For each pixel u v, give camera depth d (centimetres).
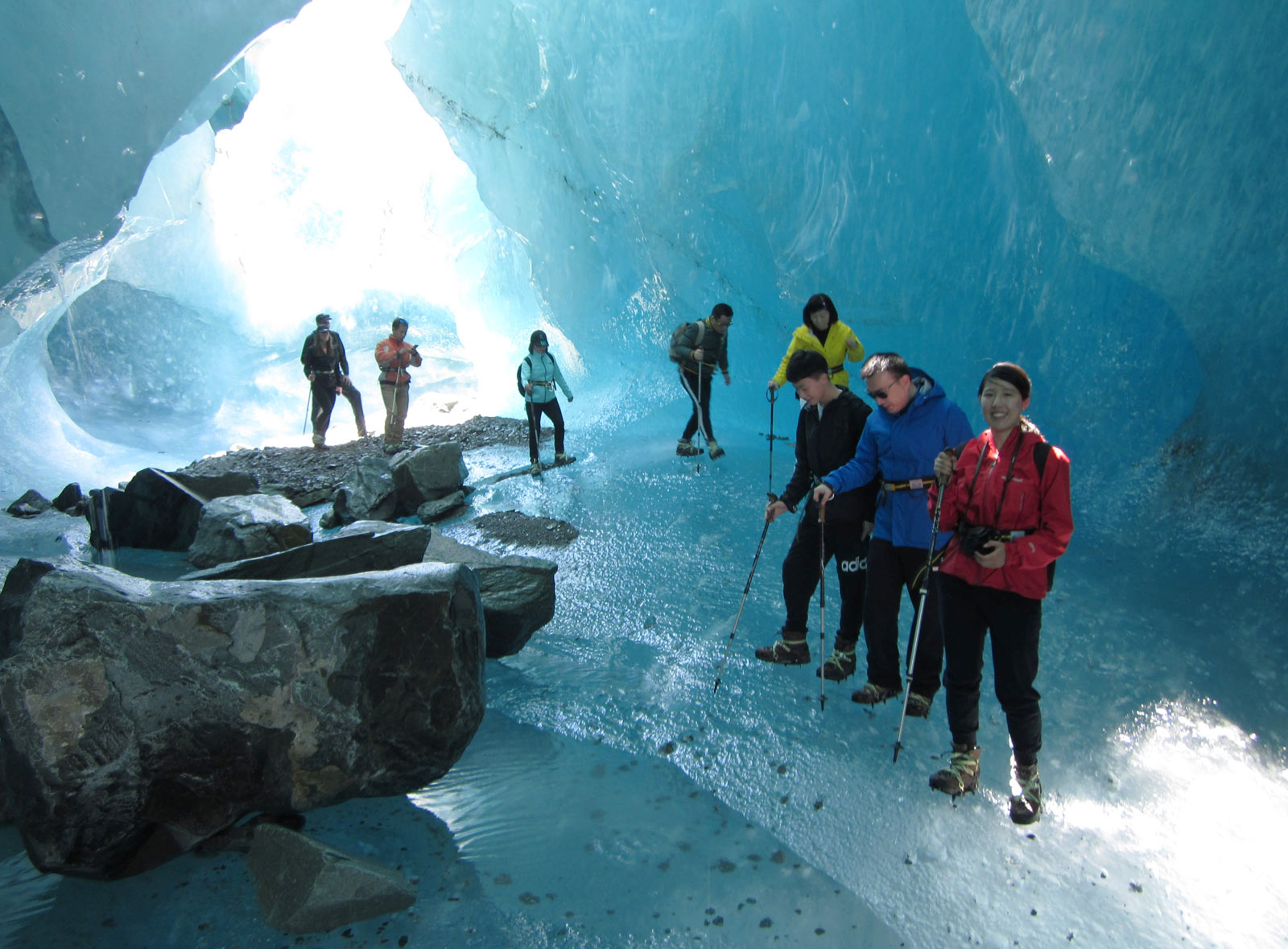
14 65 530
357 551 436
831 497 384
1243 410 532
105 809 280
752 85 866
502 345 1445
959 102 689
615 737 374
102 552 667
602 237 1145
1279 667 396
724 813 321
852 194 791
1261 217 483
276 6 585
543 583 459
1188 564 500
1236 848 293
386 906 272
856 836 307
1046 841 300
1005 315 687
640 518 679
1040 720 312
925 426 363
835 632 472
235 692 299
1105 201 536
